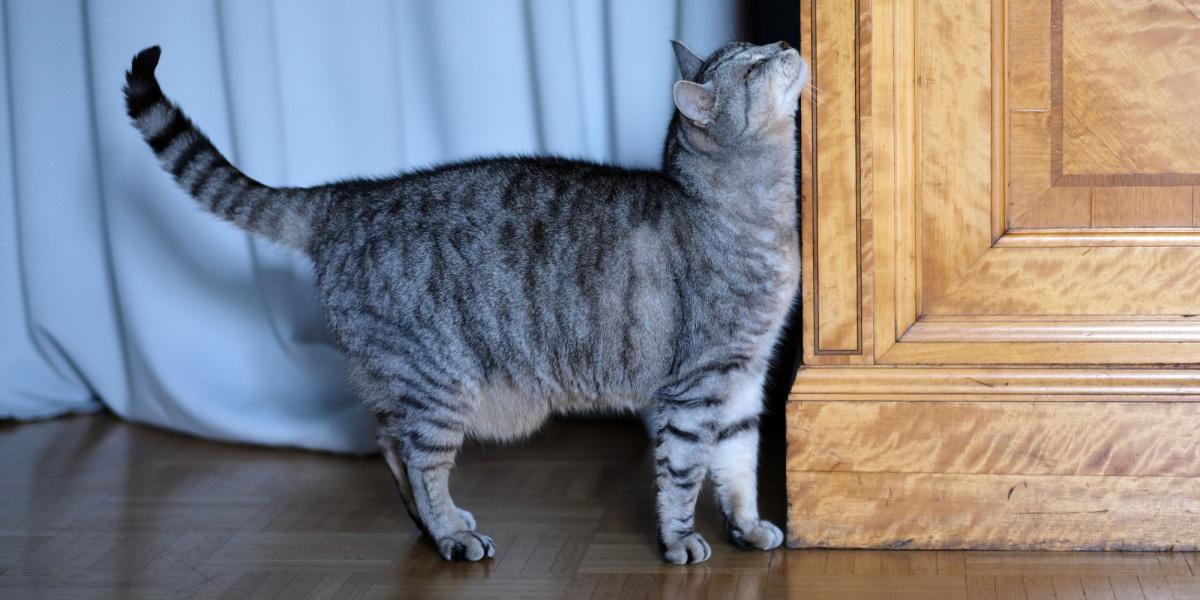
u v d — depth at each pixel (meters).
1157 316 2.08
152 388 2.96
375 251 2.23
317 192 2.31
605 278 2.16
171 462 2.78
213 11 2.76
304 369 2.87
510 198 2.21
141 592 2.09
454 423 2.27
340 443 2.78
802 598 2.00
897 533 2.16
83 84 2.94
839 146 2.09
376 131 2.76
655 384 2.21
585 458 2.74
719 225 2.11
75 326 3.05
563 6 2.62
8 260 3.06
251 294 2.90
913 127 2.07
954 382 2.11
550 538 2.29
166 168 2.33
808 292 2.14
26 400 3.09
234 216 2.31
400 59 2.79
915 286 2.12
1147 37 2.01
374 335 2.24
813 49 2.07
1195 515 2.08
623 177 2.20
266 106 2.67
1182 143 2.03
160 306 2.89
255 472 2.71
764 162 2.11
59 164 2.97
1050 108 2.05
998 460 2.11
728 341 2.13
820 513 2.17
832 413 2.13
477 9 2.74
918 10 2.04
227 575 2.16
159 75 2.77
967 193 2.08
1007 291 2.10
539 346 2.21
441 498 2.26
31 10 2.90
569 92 2.66
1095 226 2.07
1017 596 1.97
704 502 2.45
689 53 2.27
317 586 2.11
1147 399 2.06
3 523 2.42
